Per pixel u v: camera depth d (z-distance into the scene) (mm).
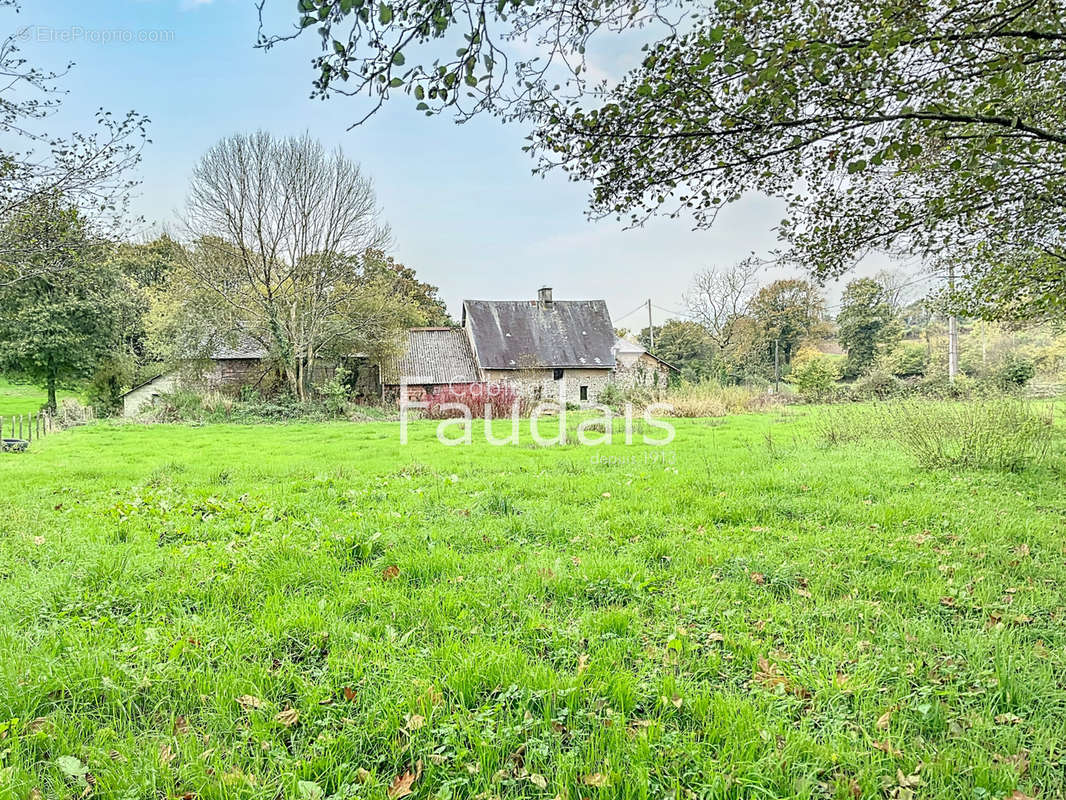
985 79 3729
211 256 23328
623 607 3615
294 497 7047
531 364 31969
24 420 19203
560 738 2334
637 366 35156
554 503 6555
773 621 3357
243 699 2605
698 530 5324
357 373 29547
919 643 3057
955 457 8445
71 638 3104
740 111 3699
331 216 24281
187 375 25219
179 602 3674
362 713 2510
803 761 2201
